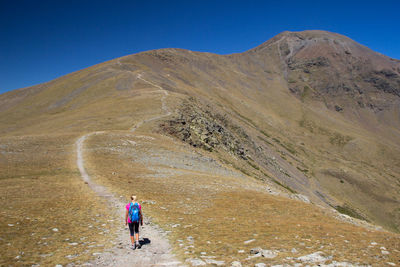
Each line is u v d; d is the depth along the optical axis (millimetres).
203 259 9875
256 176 72938
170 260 9852
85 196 21234
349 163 187375
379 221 115375
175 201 22109
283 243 11969
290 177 116375
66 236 12305
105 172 31406
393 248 11180
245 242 12148
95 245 11398
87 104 111500
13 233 11906
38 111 129500
